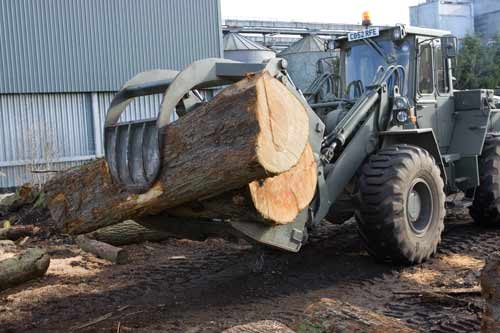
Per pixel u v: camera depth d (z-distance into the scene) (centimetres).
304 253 695
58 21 1592
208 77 440
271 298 545
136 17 1709
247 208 429
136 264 700
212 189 389
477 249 699
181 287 594
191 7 1798
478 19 3278
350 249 705
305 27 3194
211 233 502
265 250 712
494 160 777
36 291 596
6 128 1524
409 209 611
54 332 479
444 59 761
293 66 2191
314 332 364
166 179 406
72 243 838
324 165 576
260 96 365
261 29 3039
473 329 444
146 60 1728
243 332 336
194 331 460
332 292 555
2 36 1518
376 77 668
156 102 1728
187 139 394
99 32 1650
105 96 1675
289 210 458
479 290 513
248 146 361
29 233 870
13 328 491
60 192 476
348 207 651
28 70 1551
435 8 3158
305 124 408
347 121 613
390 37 707
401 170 597
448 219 880
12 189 1523
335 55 773
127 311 524
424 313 486
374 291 555
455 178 763
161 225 492
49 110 1588
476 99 760
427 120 724
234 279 612
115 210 439
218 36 1852
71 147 1617
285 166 380
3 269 591
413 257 614
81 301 561
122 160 441
